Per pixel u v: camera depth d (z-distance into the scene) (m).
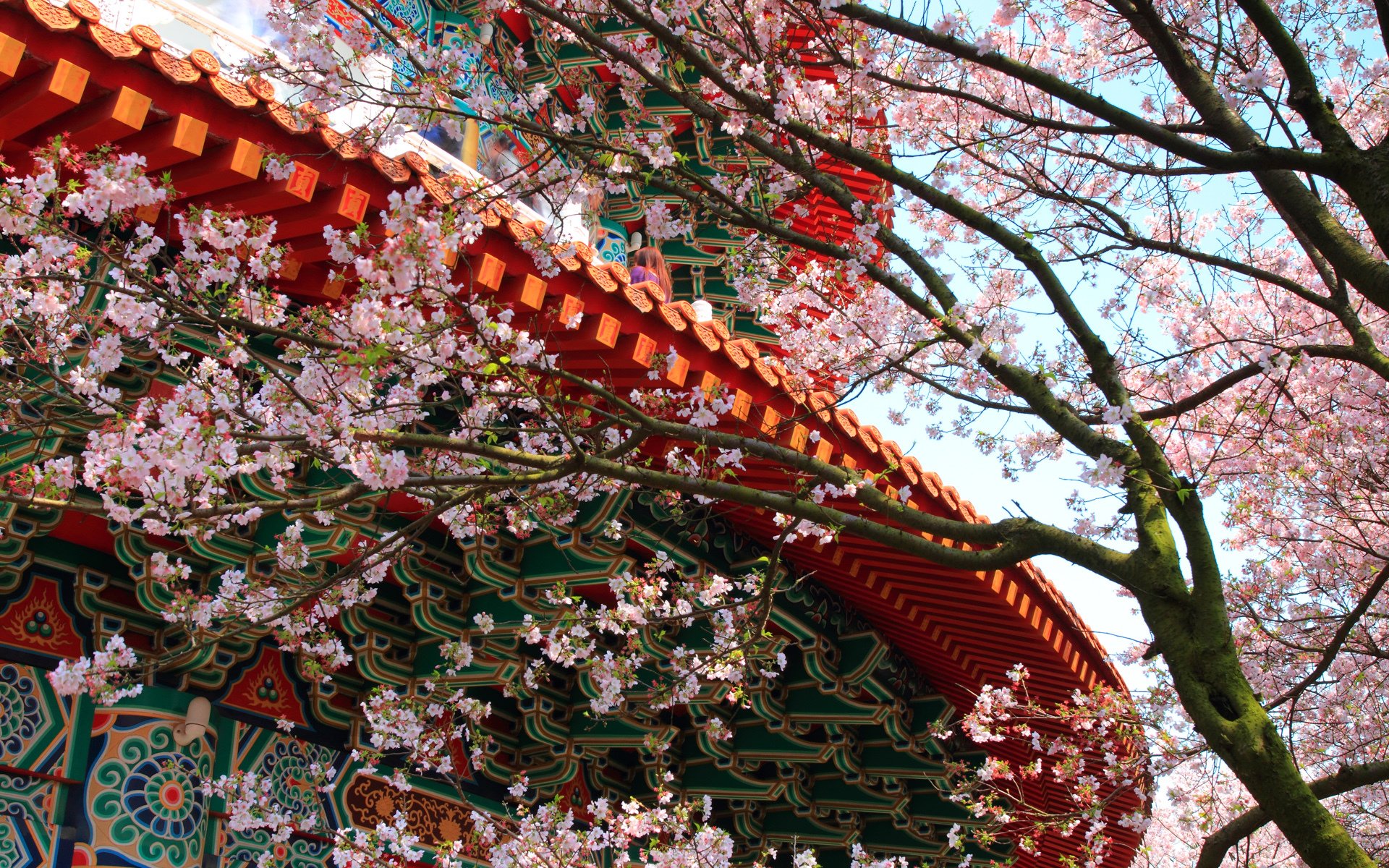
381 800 6.38
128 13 6.11
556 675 6.99
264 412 3.87
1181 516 4.11
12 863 4.95
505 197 4.57
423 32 8.50
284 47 4.17
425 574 6.03
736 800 8.23
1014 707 7.05
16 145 4.23
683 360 4.96
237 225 3.76
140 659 5.57
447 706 5.62
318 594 4.55
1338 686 8.63
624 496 5.50
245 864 5.68
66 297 3.83
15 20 3.69
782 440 5.45
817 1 4.35
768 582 4.82
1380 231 4.15
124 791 5.30
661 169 4.77
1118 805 8.54
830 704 7.14
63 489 3.63
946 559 4.38
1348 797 10.57
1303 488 8.45
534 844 5.46
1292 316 8.70
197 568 5.58
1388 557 5.70
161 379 4.85
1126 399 4.36
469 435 4.29
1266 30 4.30
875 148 4.99
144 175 3.53
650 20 4.34
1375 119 7.87
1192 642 3.89
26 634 5.29
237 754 5.80
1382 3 4.32
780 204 4.89
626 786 7.80
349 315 3.64
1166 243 5.70
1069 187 7.16
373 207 4.43
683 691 4.95
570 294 4.79
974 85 7.10
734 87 4.45
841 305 5.21
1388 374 5.23
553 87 8.23
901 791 7.84
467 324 4.51
